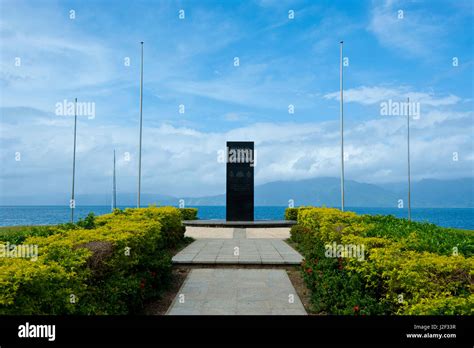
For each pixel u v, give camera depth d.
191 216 23.28
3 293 3.24
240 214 21.75
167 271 7.90
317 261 7.93
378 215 9.86
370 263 5.32
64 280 4.01
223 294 7.38
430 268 4.25
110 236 6.43
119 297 5.53
